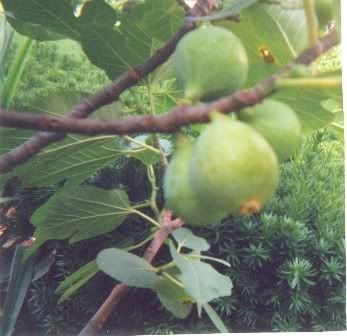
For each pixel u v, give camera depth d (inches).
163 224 15.8
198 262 12.2
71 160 14.9
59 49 32.0
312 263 27.1
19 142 13.2
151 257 15.3
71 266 28.0
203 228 26.8
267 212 27.6
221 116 7.9
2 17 23.0
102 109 13.3
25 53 24.0
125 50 12.8
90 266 15.3
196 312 27.7
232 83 9.1
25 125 8.3
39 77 31.1
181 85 9.3
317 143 28.4
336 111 11.9
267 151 7.7
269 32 10.9
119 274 12.0
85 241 27.6
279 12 11.0
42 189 28.3
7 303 26.0
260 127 8.7
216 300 26.6
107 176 28.0
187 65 9.0
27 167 14.0
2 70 25.0
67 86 30.9
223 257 27.0
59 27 13.7
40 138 10.5
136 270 12.3
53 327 28.7
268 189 7.7
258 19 10.9
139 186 27.8
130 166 27.9
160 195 27.6
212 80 9.0
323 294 27.3
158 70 13.7
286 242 26.5
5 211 29.7
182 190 8.3
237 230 26.8
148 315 28.0
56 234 16.7
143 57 12.9
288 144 8.8
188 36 9.2
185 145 8.7
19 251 26.4
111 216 16.4
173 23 12.4
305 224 27.7
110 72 13.2
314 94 9.7
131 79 11.2
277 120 8.8
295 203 27.4
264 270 27.3
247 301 27.4
